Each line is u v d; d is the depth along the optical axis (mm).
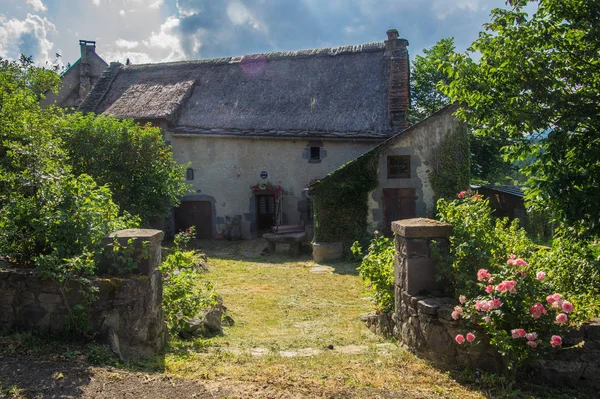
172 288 5621
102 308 4324
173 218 17000
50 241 4406
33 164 5152
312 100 16578
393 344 5207
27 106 9289
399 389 3705
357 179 12898
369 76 16906
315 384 3787
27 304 4352
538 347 3727
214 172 16609
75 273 4352
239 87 17969
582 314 3996
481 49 5355
